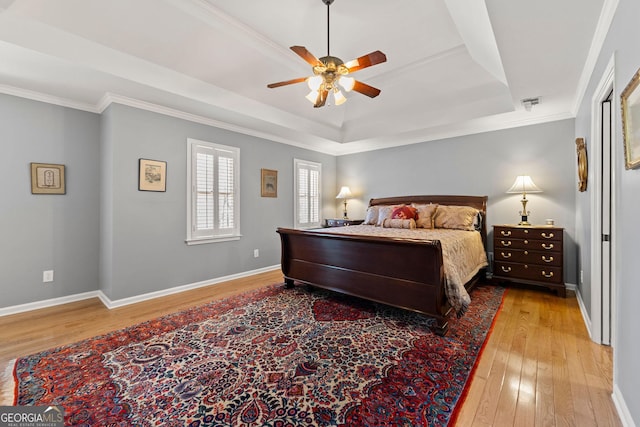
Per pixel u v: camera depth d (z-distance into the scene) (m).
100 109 3.38
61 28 2.29
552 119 3.78
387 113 4.65
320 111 4.63
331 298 3.30
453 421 1.43
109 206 3.14
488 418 1.45
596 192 2.27
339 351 2.10
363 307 3.00
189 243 3.76
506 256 3.72
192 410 1.52
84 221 3.38
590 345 2.20
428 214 4.12
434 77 3.64
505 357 2.03
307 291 3.60
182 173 3.70
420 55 3.21
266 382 1.75
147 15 2.34
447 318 2.40
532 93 3.01
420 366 1.91
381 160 5.56
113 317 2.82
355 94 4.46
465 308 2.37
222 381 1.76
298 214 5.38
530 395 1.63
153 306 3.12
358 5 2.39
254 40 2.82
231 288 3.79
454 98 3.94
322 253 3.26
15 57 2.30
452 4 2.00
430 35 2.84
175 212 3.63
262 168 4.72
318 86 2.46
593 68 2.29
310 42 2.89
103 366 1.94
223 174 4.14
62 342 2.30
